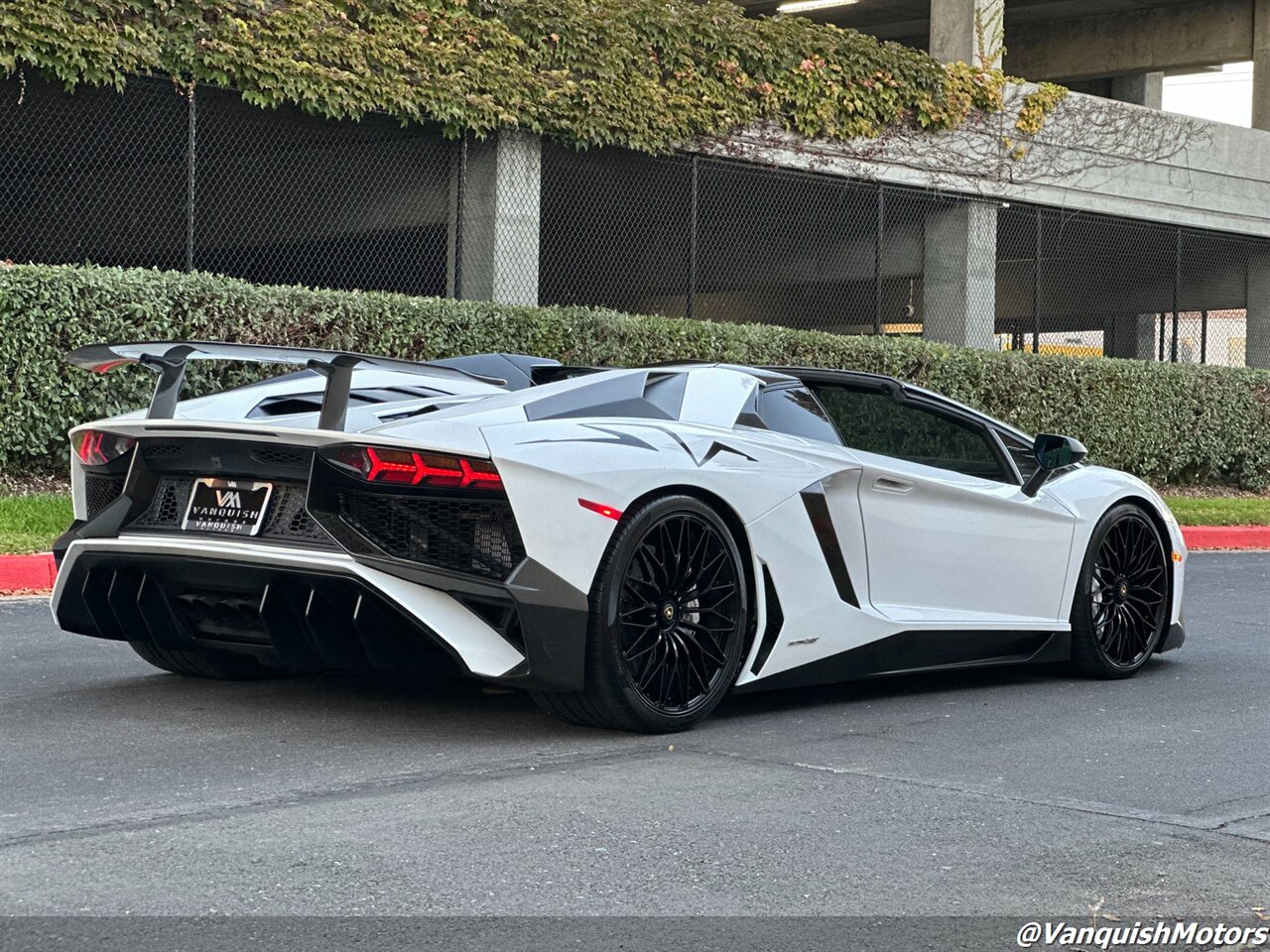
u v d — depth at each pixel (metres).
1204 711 5.05
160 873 2.86
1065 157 18.77
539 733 4.28
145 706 4.56
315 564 3.91
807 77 15.94
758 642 4.55
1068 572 5.62
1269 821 3.51
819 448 4.88
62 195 19.05
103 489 4.46
